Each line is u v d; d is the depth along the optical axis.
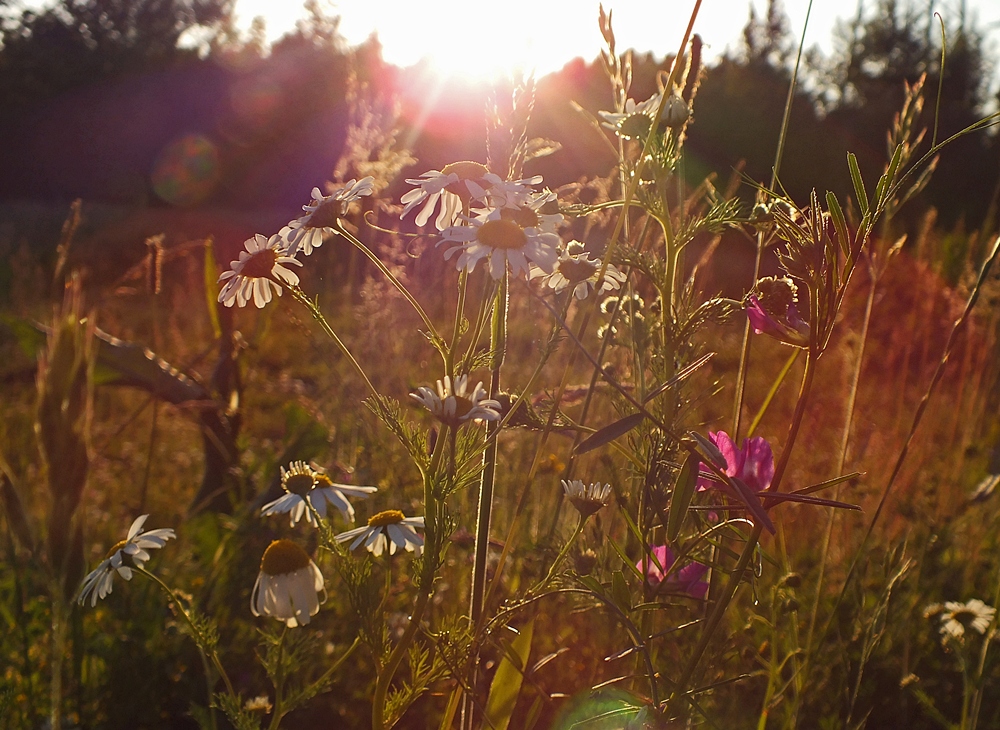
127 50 7.28
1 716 0.61
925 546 0.74
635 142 0.52
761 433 0.99
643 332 0.53
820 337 0.41
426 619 0.66
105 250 2.83
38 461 1.07
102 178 6.92
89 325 0.70
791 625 0.58
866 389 1.06
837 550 0.79
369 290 1.04
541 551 0.54
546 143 0.48
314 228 0.47
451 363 0.46
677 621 0.65
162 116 6.76
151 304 0.94
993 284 0.89
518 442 0.87
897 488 0.83
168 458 1.26
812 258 0.40
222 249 3.17
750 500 0.40
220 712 0.69
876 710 0.69
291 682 0.69
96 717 0.69
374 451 0.88
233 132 6.11
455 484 0.44
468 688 0.45
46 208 5.07
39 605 0.76
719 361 1.03
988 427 1.05
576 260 0.47
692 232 0.49
